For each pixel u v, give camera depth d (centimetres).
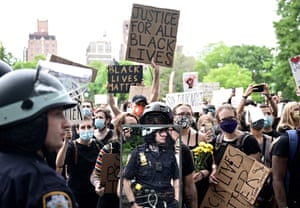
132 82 1093
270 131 876
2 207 263
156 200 482
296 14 4156
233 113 647
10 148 277
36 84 278
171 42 948
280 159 527
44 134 278
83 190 669
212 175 635
